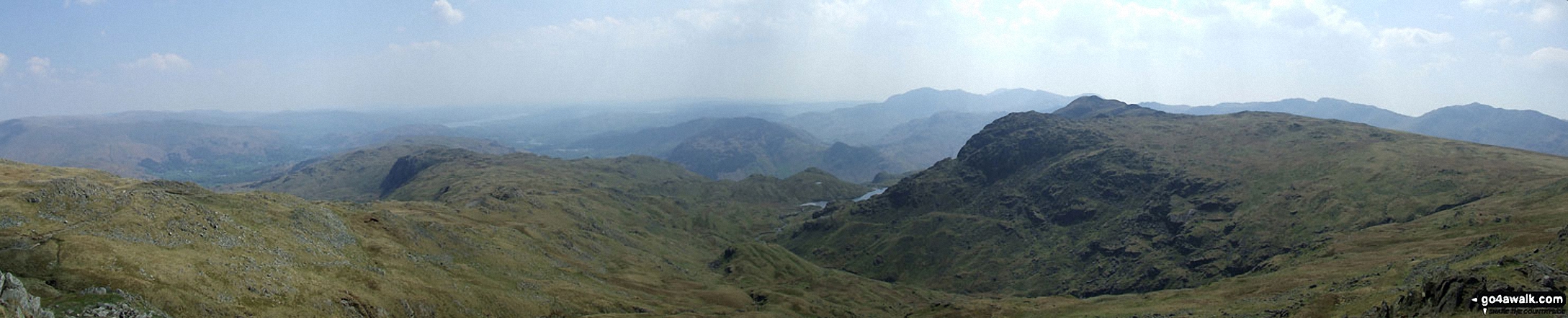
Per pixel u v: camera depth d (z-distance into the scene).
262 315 92.38
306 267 118.50
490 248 199.88
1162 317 159.88
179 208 115.56
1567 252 83.25
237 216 127.94
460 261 173.38
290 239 129.25
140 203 110.00
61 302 71.94
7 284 58.25
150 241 100.00
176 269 92.69
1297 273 187.12
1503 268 83.75
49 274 80.81
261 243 119.75
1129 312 177.75
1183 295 195.12
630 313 172.50
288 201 158.38
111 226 98.81
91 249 88.88
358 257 138.62
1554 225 182.75
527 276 187.50
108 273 83.75
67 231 92.56
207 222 116.06
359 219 166.00
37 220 93.69
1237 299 174.00
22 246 85.06
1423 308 80.94
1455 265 132.12
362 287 119.75
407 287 130.62
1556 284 71.75
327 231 144.50
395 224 172.38
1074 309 197.00
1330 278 169.62
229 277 98.12
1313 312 118.62
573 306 170.12
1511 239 136.25
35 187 101.31
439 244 177.88
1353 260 192.00
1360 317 99.56
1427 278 85.94
